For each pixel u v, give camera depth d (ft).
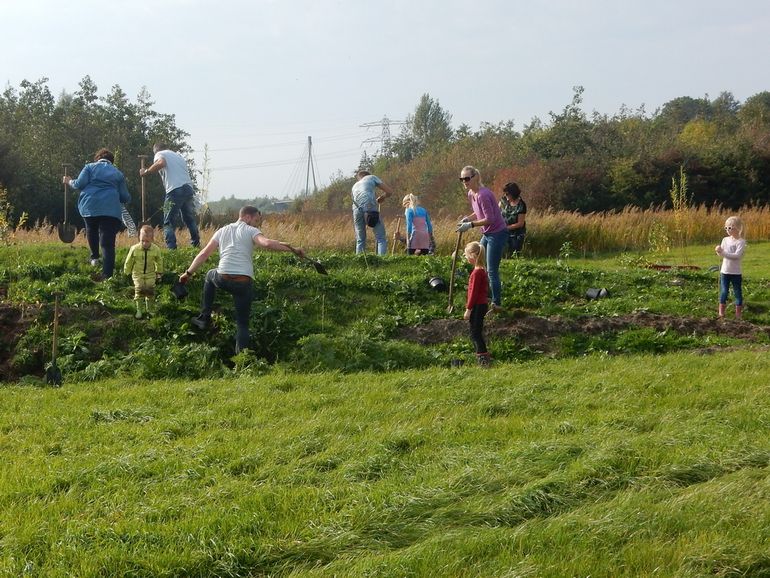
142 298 37.60
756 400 25.00
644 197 135.74
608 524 15.70
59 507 17.21
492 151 160.66
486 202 38.93
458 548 14.90
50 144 147.13
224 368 33.24
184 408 25.88
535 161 145.07
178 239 61.00
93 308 37.14
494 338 37.99
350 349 35.17
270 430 22.81
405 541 15.70
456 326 38.78
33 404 26.63
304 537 15.64
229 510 16.79
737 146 146.30
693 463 18.66
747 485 17.29
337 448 20.79
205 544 15.34
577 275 47.70
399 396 26.94
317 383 29.63
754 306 45.80
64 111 157.48
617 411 24.11
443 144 187.83
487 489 17.72
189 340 35.81
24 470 19.53
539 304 43.06
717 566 14.32
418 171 167.63
